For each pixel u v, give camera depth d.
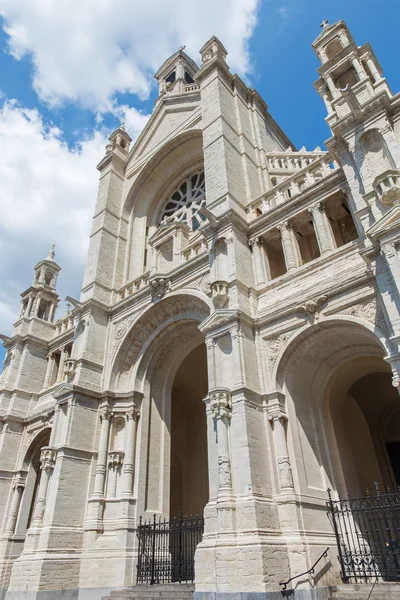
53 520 18.66
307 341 16.17
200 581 13.10
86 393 22.02
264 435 15.23
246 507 13.31
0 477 26.47
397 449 22.44
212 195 21.72
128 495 19.31
